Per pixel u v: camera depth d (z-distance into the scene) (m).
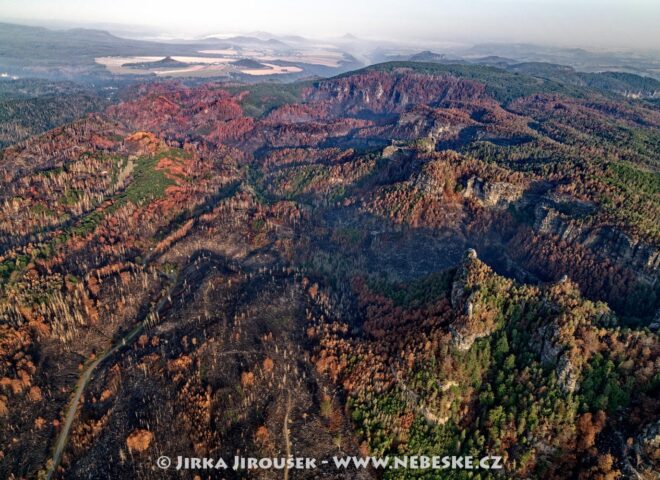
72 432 153.62
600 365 133.38
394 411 151.25
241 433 147.62
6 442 149.00
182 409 154.25
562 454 124.19
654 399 121.75
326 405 157.62
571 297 160.00
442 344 156.88
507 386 143.00
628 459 115.06
